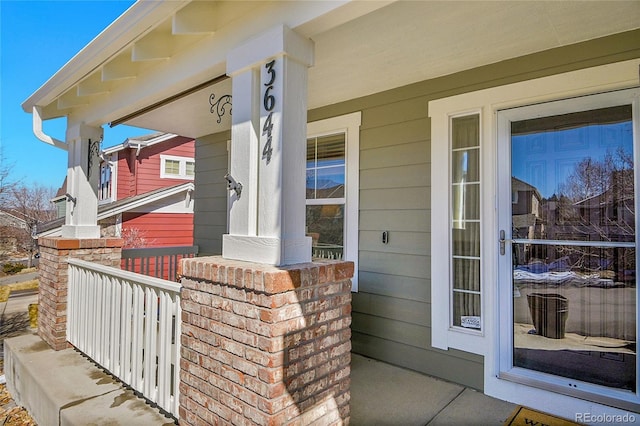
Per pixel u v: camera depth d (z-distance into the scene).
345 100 3.82
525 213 2.77
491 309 2.84
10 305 7.76
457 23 2.29
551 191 2.68
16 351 3.69
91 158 4.06
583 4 2.08
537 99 2.70
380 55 2.75
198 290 2.16
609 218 2.47
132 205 10.32
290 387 1.83
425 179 3.26
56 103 4.10
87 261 3.66
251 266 1.96
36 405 2.99
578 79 2.54
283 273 1.80
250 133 2.17
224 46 2.37
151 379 2.58
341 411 2.12
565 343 2.60
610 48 2.45
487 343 2.85
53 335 3.73
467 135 3.08
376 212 3.57
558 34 2.44
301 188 2.12
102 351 3.17
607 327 2.46
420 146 3.30
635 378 2.35
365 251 3.64
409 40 2.52
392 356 3.41
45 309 4.01
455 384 2.99
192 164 12.57
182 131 5.58
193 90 2.90
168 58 2.82
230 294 1.96
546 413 2.55
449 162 3.13
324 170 4.07
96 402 2.63
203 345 2.12
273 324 1.75
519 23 2.29
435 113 3.20
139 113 3.49
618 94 2.43
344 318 2.16
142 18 2.37
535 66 2.72
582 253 2.56
